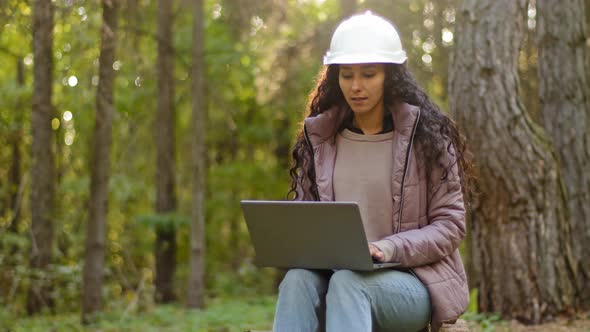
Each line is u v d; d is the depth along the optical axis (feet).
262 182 56.54
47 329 29.78
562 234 22.26
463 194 12.12
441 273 11.24
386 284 10.75
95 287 31.91
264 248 11.17
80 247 45.01
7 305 35.06
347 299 10.34
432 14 37.91
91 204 31.91
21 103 41.63
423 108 11.47
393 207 11.28
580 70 24.25
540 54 24.81
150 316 33.14
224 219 58.23
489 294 22.66
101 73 30.66
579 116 24.21
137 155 48.14
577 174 24.12
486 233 22.58
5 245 36.65
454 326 11.23
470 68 22.35
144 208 54.60
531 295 22.11
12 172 43.62
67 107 37.50
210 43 48.42
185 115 54.08
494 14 22.22
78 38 30.40
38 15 30.55
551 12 24.40
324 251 10.68
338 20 39.01
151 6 46.37
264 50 45.65
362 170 11.48
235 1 44.19
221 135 57.11
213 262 58.95
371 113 11.61
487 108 22.13
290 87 45.52
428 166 11.25
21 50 44.09
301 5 50.29
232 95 53.88
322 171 11.74
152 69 43.96
